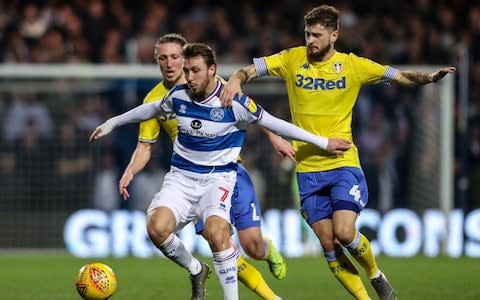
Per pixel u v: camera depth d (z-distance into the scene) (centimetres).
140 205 4688
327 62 2267
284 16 5503
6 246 4725
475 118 4947
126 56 5209
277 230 4300
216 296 2652
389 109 4903
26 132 4803
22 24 5312
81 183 4803
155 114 2216
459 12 5616
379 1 5594
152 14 5319
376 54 5200
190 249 4212
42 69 4509
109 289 2159
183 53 2100
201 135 2155
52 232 4725
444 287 2905
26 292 2789
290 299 2612
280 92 4809
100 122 4853
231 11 5600
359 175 2277
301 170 2309
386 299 2266
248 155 4756
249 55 5228
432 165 4825
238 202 2309
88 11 5356
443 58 5256
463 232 4369
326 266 3675
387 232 4378
